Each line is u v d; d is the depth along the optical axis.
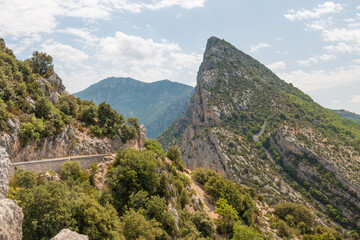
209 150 191.00
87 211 32.81
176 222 53.88
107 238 33.03
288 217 97.50
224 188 85.25
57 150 55.12
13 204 16.94
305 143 168.12
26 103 55.56
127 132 83.12
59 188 33.25
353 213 128.62
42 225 26.86
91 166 51.12
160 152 89.44
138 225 39.38
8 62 65.62
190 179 96.94
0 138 41.53
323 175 148.50
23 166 42.28
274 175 163.12
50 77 86.56
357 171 142.88
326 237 87.62
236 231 58.06
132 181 51.41
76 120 72.12
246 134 199.62
